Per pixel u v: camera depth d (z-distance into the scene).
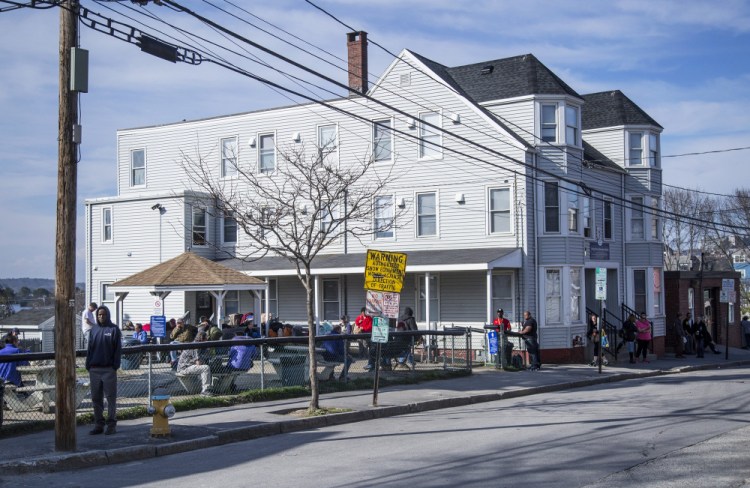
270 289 34.88
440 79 31.30
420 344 26.11
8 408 14.62
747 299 64.00
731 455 11.43
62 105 11.75
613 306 34.84
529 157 30.00
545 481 9.81
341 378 20.19
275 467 11.05
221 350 17.44
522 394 20.47
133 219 35.78
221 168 36.06
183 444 12.62
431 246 31.47
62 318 11.73
